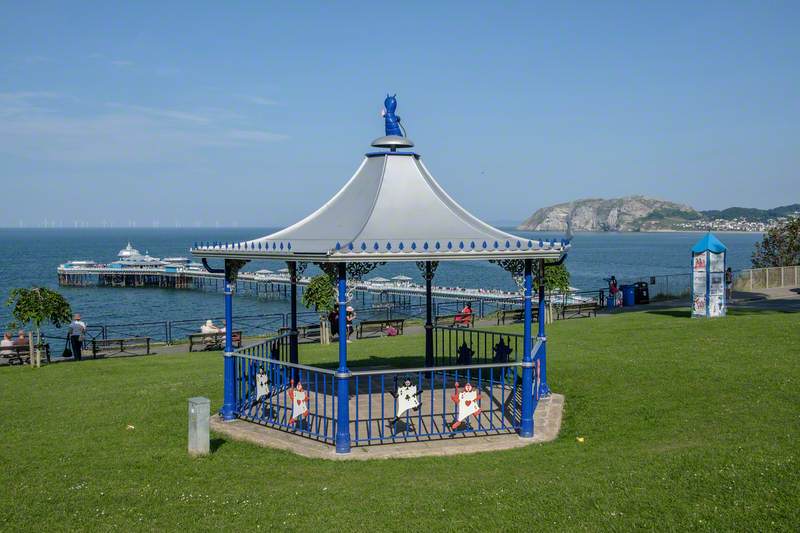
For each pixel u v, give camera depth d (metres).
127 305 64.69
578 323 25.66
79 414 13.43
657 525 7.55
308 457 10.63
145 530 7.89
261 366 12.80
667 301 34.12
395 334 26.23
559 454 10.52
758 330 20.72
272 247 11.88
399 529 7.77
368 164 13.51
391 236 11.56
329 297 28.33
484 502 8.44
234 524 8.02
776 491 8.12
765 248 48.50
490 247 11.23
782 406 12.35
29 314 20.80
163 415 13.23
